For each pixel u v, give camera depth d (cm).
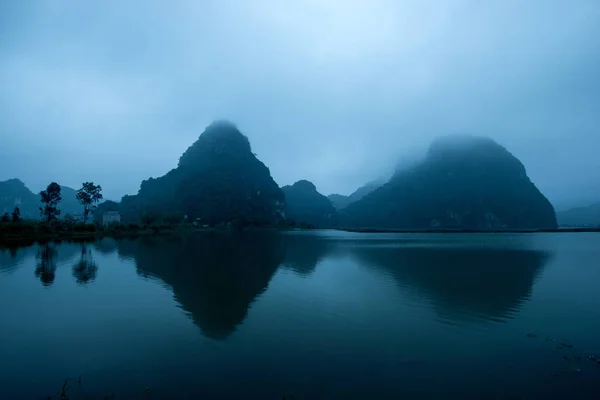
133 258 3494
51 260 3312
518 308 1631
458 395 862
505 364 1031
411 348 1146
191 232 10181
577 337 1248
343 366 1012
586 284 2189
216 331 1301
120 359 1060
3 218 6912
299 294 1906
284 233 10975
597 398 848
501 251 4428
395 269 2842
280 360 1053
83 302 1730
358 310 1577
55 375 966
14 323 1406
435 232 12581
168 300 1770
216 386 900
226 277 2412
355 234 10444
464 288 2058
